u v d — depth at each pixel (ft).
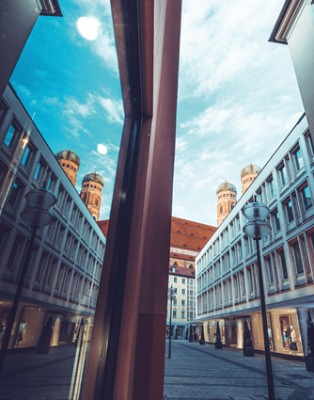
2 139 2.67
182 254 270.87
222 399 22.09
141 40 7.06
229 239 100.42
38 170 3.42
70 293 4.37
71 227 4.48
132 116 9.49
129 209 8.36
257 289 74.64
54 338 3.58
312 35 35.40
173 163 10.07
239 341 87.30
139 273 7.78
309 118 34.65
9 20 2.54
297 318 57.16
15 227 2.98
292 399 22.82
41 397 3.06
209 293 123.34
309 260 53.93
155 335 7.18
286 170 64.34
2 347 2.69
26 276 3.11
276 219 69.15
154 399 6.59
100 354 6.17
